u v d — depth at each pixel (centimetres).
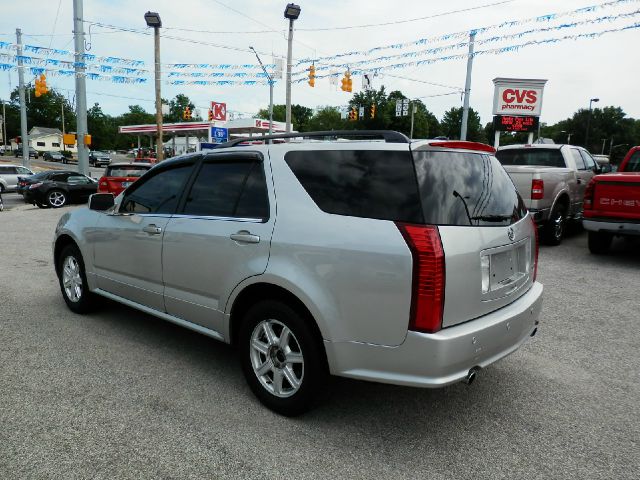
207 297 358
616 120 11606
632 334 478
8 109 11669
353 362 279
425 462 272
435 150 288
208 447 281
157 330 473
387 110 7775
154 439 288
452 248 263
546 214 876
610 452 286
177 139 6619
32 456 270
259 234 317
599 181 777
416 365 262
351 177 293
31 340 441
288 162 325
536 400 347
